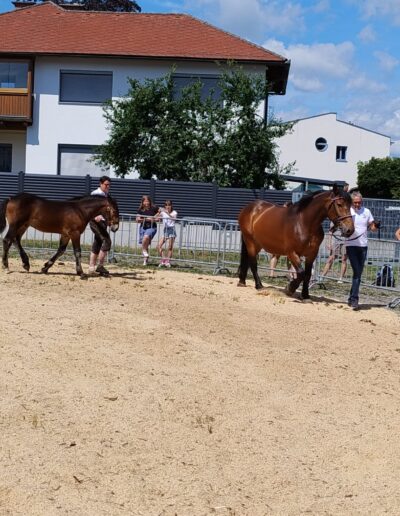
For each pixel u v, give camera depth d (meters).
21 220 12.82
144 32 34.19
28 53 31.55
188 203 25.69
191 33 34.16
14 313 8.99
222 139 28.08
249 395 6.89
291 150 64.50
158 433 5.75
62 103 32.25
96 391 6.48
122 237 18.98
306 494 5.01
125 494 4.75
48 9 36.47
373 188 57.50
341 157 65.00
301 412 6.60
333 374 7.90
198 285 13.44
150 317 9.48
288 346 8.91
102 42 32.84
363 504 4.94
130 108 28.25
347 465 5.56
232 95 28.25
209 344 8.48
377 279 14.15
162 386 6.80
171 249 17.88
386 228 23.66
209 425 6.02
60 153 32.50
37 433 5.49
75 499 4.62
